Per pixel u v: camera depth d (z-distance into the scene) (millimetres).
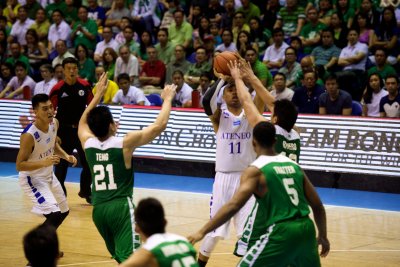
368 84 16719
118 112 17781
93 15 22859
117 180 8055
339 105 16219
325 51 18750
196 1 21859
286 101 8438
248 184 7016
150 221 5750
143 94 17984
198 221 12789
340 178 16016
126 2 22609
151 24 22125
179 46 19359
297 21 20359
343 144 15992
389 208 14148
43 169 10273
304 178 7344
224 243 11477
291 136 8438
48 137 10344
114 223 8008
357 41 18375
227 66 9398
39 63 21672
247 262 7109
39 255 5152
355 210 13945
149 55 19484
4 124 19078
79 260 10375
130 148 8047
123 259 7812
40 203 10094
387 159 15594
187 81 18812
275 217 7086
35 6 23797
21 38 23000
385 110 16172
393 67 18344
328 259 10500
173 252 5668
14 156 19141
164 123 8109
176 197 14969
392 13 18859
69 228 12320
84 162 14055
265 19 20406
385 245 11336
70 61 13500
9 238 11602
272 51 19203
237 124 9320
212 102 9352
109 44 21062
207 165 17109
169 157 17453
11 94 19625
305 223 7098
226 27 20812
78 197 15102
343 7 19984
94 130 8086
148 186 16172
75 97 13633
